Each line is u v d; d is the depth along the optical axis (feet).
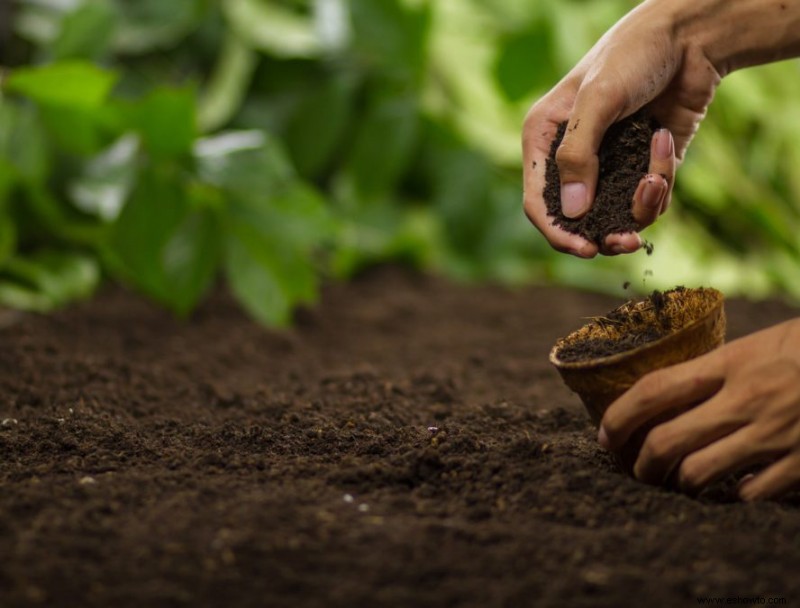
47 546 3.92
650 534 3.98
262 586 3.82
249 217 5.58
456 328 5.82
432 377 5.10
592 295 6.49
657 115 4.40
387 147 6.70
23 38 6.64
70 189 5.88
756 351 4.00
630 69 4.20
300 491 4.15
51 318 5.57
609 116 4.17
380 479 4.21
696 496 4.12
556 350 4.24
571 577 3.85
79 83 5.52
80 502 4.09
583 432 4.59
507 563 3.90
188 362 5.25
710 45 4.32
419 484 4.22
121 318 5.66
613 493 4.12
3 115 5.74
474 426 4.61
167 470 4.28
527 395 5.03
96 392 4.87
